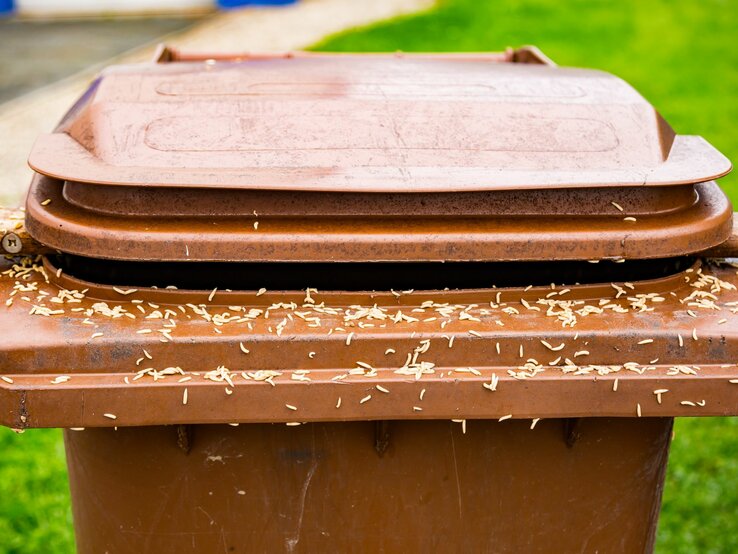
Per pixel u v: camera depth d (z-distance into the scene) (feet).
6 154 29.48
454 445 7.67
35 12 52.65
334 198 7.34
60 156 7.61
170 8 52.75
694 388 7.07
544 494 7.95
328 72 9.31
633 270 7.95
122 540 8.11
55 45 44.52
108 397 6.79
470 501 7.89
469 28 45.52
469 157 7.80
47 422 6.81
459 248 7.26
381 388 6.93
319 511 7.84
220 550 7.99
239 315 7.27
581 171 7.66
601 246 7.36
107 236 7.15
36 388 6.74
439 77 9.23
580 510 8.08
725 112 34.71
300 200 7.33
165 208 7.32
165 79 8.83
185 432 7.43
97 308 7.33
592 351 7.14
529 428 7.66
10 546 13.80
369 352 7.06
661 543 14.17
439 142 7.92
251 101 8.28
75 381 6.82
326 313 7.32
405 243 7.22
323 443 7.60
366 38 42.78
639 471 8.12
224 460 7.64
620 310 7.47
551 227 7.41
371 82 8.93
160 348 6.93
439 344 7.07
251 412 6.93
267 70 9.33
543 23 47.34
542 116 8.28
